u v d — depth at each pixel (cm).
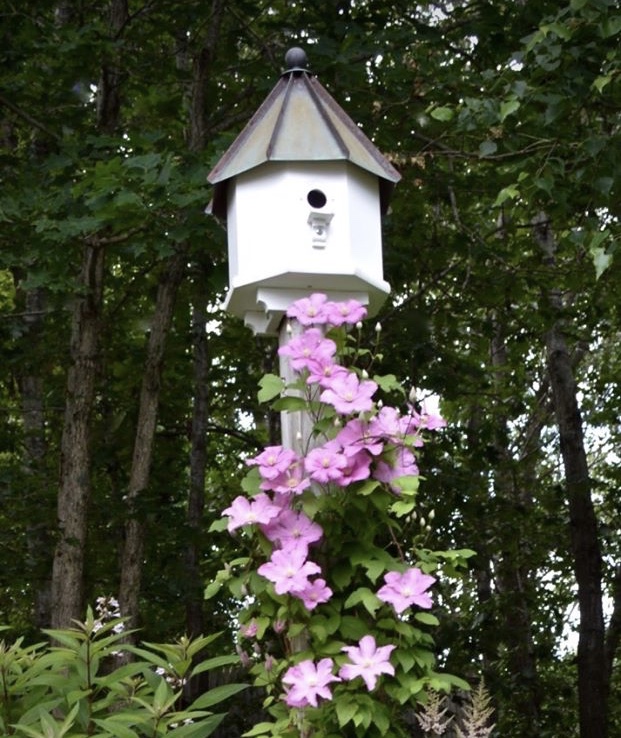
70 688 288
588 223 594
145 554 1001
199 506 1086
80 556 746
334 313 320
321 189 346
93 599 1011
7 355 920
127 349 1031
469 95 732
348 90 764
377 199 362
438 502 974
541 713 1280
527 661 1284
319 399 317
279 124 347
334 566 307
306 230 342
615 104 653
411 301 909
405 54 769
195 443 1102
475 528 1033
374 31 783
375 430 305
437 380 955
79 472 760
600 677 1105
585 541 1138
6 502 878
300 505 307
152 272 955
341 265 340
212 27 828
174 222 649
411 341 913
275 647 317
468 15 845
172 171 628
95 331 783
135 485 772
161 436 1162
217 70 867
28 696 293
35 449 1090
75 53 744
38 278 664
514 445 1544
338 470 297
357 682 288
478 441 1055
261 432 1357
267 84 752
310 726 295
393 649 290
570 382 1184
